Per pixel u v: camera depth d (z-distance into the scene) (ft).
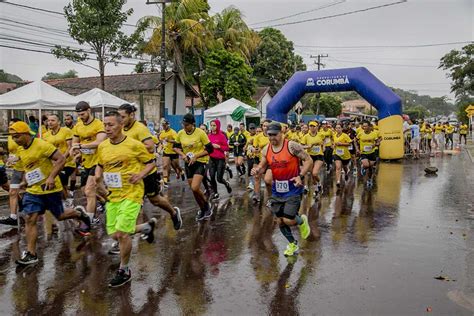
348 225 27.07
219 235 24.44
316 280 17.60
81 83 106.32
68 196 34.14
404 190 41.11
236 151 51.49
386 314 14.53
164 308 15.07
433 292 16.34
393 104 67.97
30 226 19.38
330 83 70.59
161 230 25.43
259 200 34.73
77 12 72.18
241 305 15.30
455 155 85.40
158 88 98.84
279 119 73.51
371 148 42.93
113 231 17.49
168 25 90.12
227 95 101.96
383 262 19.83
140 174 17.07
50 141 28.35
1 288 16.74
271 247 22.20
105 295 16.11
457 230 25.80
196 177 27.27
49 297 15.93
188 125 26.89
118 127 17.07
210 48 99.76
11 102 43.60
